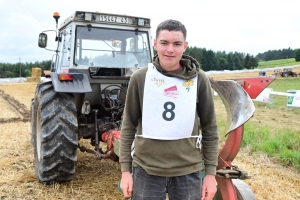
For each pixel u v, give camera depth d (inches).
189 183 83.6
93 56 185.6
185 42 81.6
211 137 86.4
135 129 88.7
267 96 542.9
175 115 81.1
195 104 82.3
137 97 84.7
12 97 720.3
